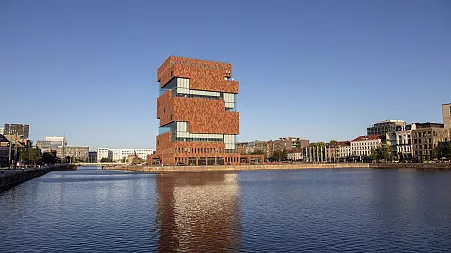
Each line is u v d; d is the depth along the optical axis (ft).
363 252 83.20
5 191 233.55
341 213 132.98
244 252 83.30
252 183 284.41
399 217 123.65
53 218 127.85
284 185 261.85
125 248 87.25
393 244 89.61
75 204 165.07
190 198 182.29
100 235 100.42
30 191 232.32
